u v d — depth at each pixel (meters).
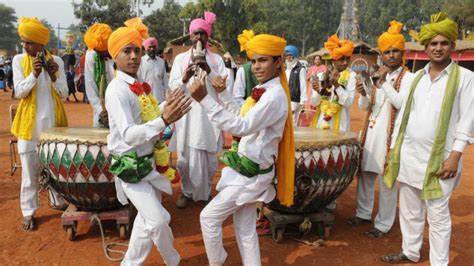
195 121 5.46
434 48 3.61
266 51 3.25
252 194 3.34
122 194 3.67
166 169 3.63
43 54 4.63
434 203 3.70
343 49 5.25
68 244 4.43
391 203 4.77
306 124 6.30
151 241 3.48
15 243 4.41
